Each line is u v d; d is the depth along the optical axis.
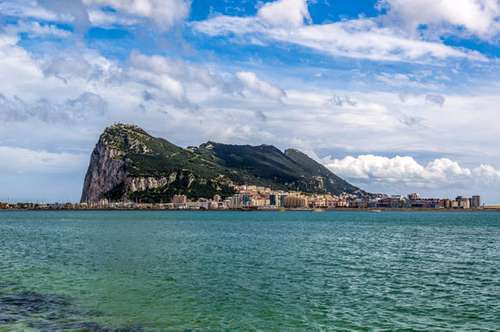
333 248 84.38
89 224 187.25
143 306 35.81
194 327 30.62
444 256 72.06
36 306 35.56
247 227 168.50
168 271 53.09
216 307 35.72
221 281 46.84
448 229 159.38
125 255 69.25
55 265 57.53
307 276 50.81
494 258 69.44
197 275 50.44
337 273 53.28
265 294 40.59
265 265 59.38
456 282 47.78
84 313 33.66
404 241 102.69
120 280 46.88
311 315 33.75
